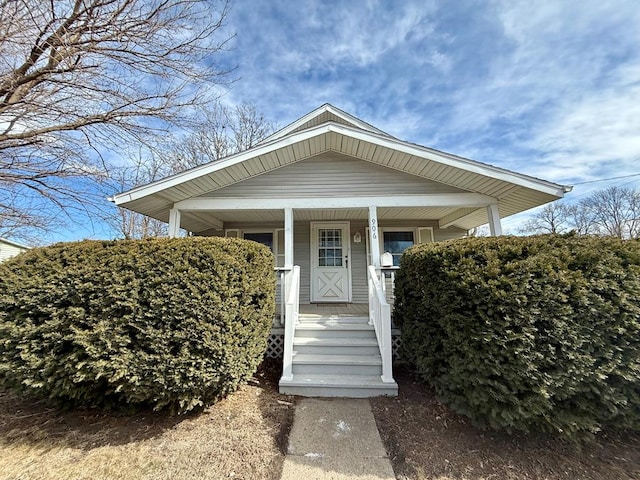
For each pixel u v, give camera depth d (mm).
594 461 2518
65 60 4633
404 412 3400
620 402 2328
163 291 2877
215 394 3354
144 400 3166
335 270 7938
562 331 2367
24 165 5414
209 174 5539
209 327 2871
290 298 4520
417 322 3637
